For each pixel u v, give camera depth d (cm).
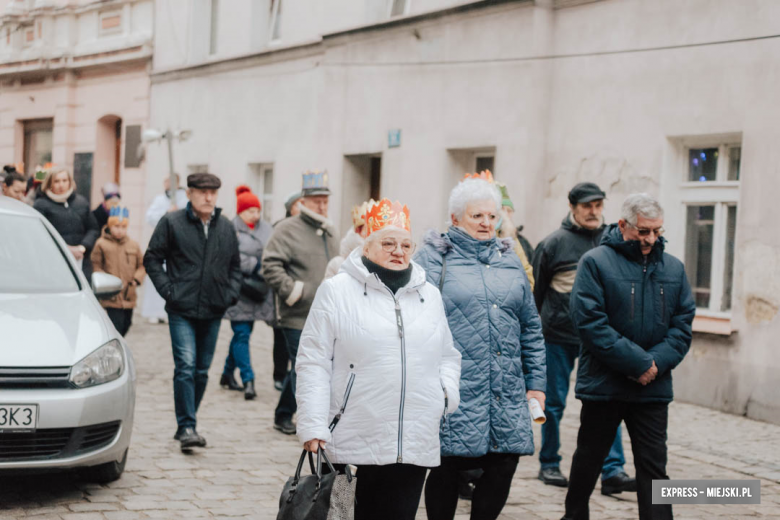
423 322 406
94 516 538
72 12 2297
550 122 1158
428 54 1326
